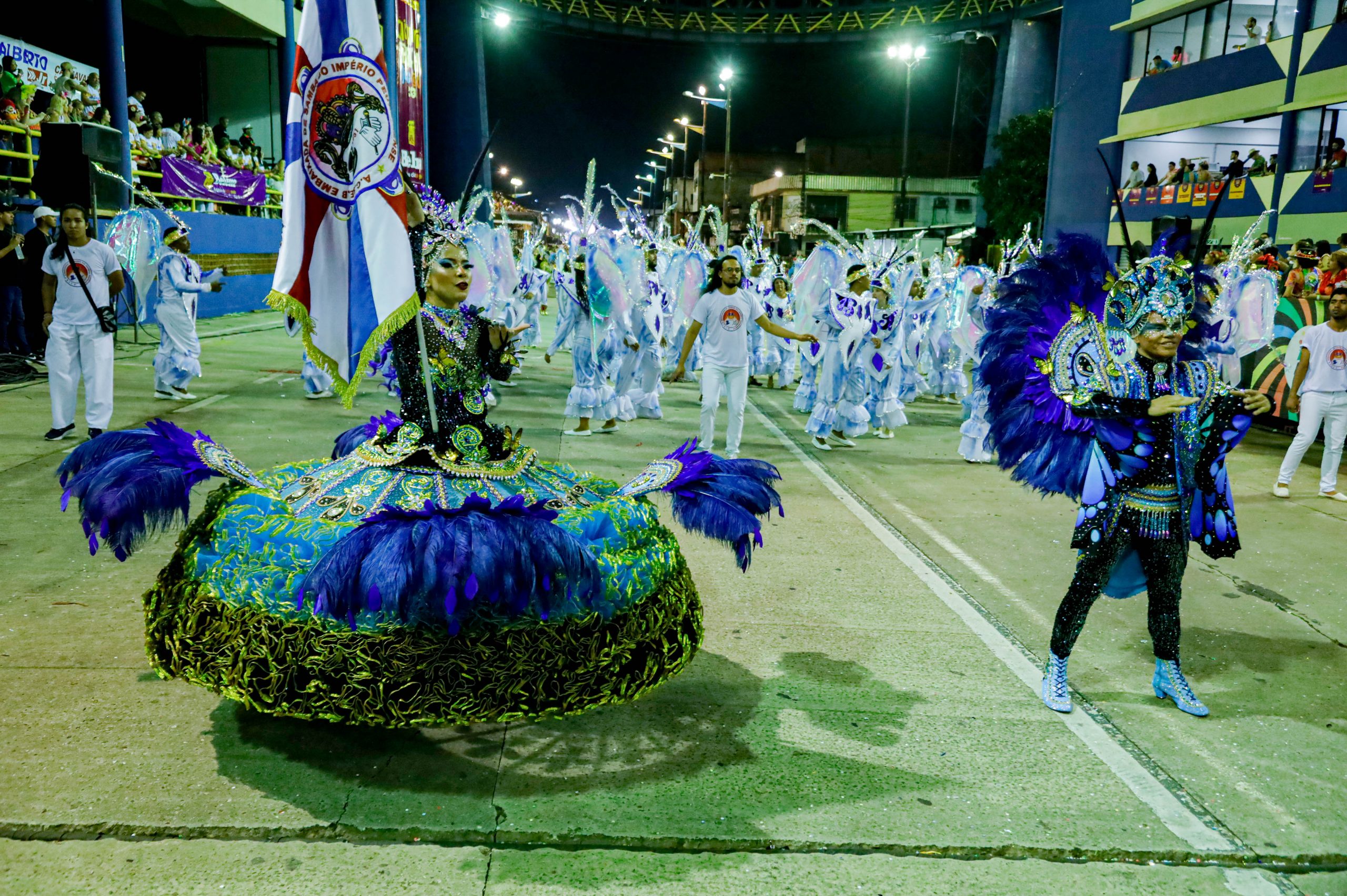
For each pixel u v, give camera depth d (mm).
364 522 2998
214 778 3109
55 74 17656
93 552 3191
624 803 3078
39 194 12695
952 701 3957
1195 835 3045
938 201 60594
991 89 63031
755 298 8461
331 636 2965
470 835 2865
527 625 3059
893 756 3475
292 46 27078
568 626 3119
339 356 3207
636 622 3279
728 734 3580
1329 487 7949
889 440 10367
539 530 2910
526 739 3475
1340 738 3766
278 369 12906
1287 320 11344
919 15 65125
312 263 3119
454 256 3359
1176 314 3730
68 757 3178
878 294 9797
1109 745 3625
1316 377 7691
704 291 8461
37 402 9406
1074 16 33938
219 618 3117
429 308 3350
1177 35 29672
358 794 3059
